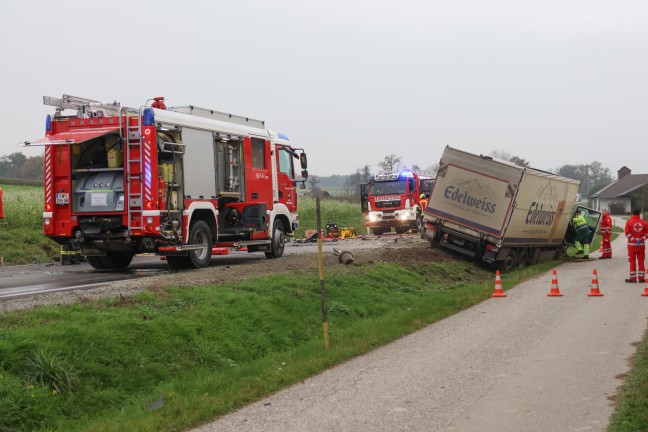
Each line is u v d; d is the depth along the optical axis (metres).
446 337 10.74
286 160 20.92
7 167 82.75
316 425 6.25
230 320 10.86
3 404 6.52
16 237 22.92
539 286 17.72
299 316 12.41
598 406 6.59
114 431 6.27
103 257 17.17
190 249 15.98
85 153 15.65
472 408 6.67
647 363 8.23
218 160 17.38
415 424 6.20
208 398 7.29
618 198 128.38
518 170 21.08
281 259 19.22
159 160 15.13
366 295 15.10
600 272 21.44
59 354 7.77
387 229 39.22
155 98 16.03
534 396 7.04
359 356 9.55
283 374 8.28
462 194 21.91
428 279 19.12
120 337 8.76
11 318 8.72
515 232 22.14
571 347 9.53
